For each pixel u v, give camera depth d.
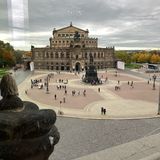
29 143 3.61
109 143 33.41
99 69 176.25
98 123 44.47
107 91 88.19
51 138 3.88
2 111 3.74
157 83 109.75
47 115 3.79
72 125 42.47
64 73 156.00
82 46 179.25
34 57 170.50
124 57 183.75
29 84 92.62
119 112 55.44
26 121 3.54
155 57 149.75
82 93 82.81
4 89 3.76
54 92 83.38
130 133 38.41
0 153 3.48
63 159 27.09
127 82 112.81
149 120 47.12
